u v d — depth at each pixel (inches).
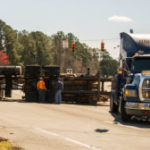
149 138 390.6
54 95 930.1
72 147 324.8
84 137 380.8
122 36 684.7
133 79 553.6
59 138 369.1
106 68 7529.5
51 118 543.2
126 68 609.0
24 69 951.0
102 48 1350.9
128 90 524.4
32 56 6033.5
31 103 858.1
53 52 6432.1
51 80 932.6
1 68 927.7
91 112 684.1
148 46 601.9
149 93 508.7
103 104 957.8
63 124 478.6
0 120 496.1
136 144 351.6
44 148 317.4
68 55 6505.9
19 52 5541.3
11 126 443.2
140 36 621.6
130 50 614.9
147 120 581.6
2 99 967.0
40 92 906.1
